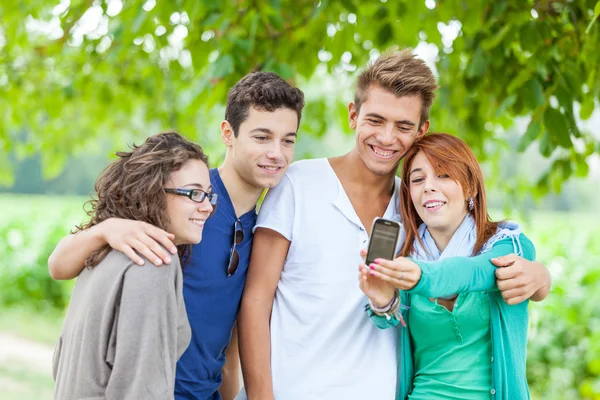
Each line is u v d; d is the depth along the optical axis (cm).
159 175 224
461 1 420
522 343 254
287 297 266
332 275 262
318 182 274
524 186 574
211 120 666
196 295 253
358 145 268
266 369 258
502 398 246
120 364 204
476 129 507
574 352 705
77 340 214
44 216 1454
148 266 211
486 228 263
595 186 3219
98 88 636
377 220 237
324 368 257
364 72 268
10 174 818
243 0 417
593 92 376
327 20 463
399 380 264
